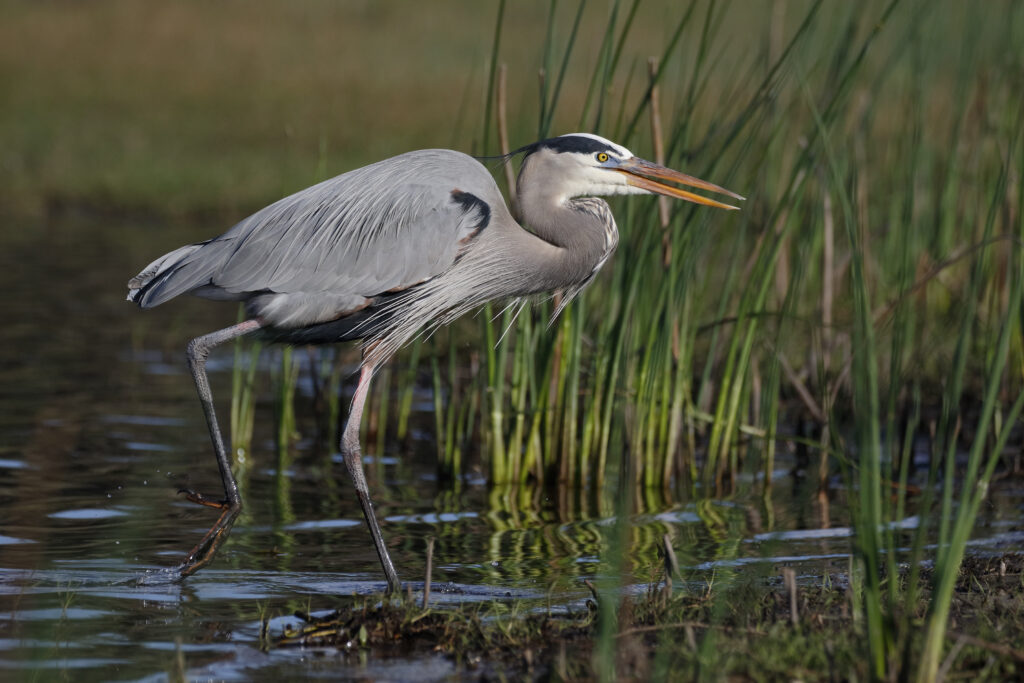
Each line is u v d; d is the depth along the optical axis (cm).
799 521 1066
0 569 895
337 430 1371
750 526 1049
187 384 1527
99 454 1222
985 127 1411
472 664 721
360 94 3744
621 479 1030
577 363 1169
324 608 828
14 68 3816
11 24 4278
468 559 950
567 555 962
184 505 1077
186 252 980
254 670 715
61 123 3391
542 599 844
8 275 2077
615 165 1007
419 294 970
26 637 762
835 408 1322
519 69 3509
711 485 1196
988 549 954
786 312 1173
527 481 1195
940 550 654
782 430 1367
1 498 1071
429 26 4647
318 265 945
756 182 1478
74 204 2792
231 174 2986
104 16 4481
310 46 4300
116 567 906
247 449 1283
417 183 965
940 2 1395
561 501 1130
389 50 4294
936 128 1683
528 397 1209
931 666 602
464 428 1373
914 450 1296
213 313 1945
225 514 906
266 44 4303
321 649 750
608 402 1155
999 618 730
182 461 1218
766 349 1365
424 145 3181
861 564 875
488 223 977
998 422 1223
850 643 684
